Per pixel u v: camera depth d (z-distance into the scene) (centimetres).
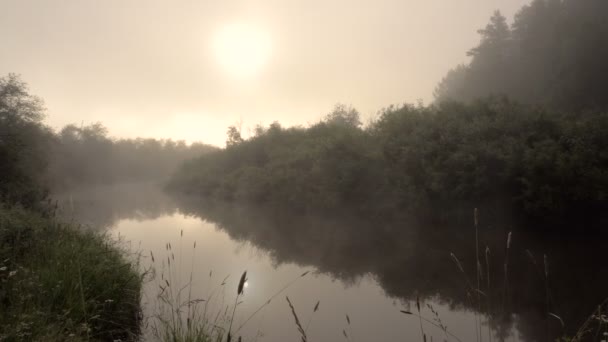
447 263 1123
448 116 2245
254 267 1044
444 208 1789
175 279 836
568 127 1650
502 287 866
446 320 665
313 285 902
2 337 324
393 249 1357
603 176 1368
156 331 522
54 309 429
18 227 633
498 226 1638
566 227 1499
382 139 2355
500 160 1631
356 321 657
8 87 2306
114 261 640
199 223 2008
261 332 589
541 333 589
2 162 1653
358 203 2273
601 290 818
